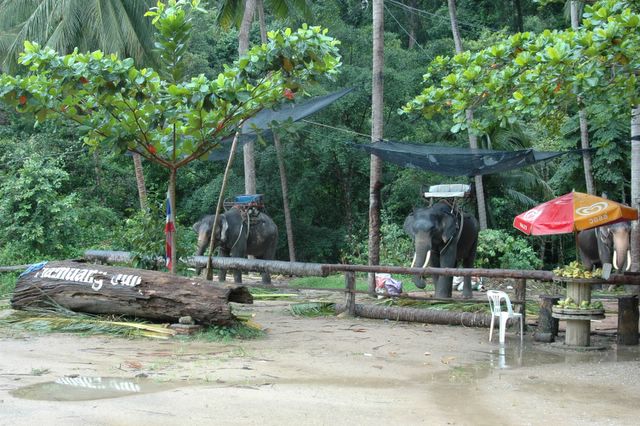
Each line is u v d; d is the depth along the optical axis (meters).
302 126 24.70
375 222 14.93
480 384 7.04
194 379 6.86
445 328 11.03
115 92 9.24
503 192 25.22
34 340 9.02
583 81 7.73
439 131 25.72
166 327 9.55
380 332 10.46
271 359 8.07
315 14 26.84
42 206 18.80
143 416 5.42
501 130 21.92
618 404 6.27
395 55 26.84
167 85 10.02
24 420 5.24
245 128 13.74
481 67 8.94
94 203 24.88
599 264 15.52
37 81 9.53
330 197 30.28
